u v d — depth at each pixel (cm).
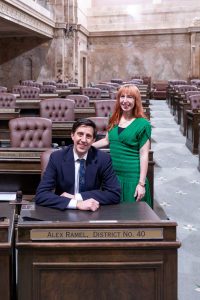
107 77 2203
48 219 207
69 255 192
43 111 739
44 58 1956
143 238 194
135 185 323
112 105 716
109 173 259
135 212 221
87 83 2200
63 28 1923
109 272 193
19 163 388
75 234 193
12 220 217
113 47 2184
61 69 1947
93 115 761
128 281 194
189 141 787
